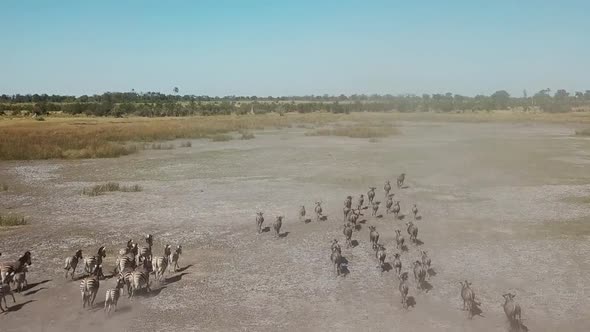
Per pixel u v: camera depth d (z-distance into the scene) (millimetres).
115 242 28094
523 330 17109
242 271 23344
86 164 58750
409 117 148375
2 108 173250
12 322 18125
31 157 63531
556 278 21953
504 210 34750
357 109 199000
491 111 186000
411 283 21672
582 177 47688
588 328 17266
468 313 18516
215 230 30359
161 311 19078
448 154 65250
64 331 17406
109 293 18688
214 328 17562
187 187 44062
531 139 84500
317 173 51125
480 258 24734
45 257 25516
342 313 18688
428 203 37156
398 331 17172
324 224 31594
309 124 122812
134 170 54000
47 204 37625
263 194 40812
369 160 60281
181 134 90562
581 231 29250
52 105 181500
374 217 33344
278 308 19203
